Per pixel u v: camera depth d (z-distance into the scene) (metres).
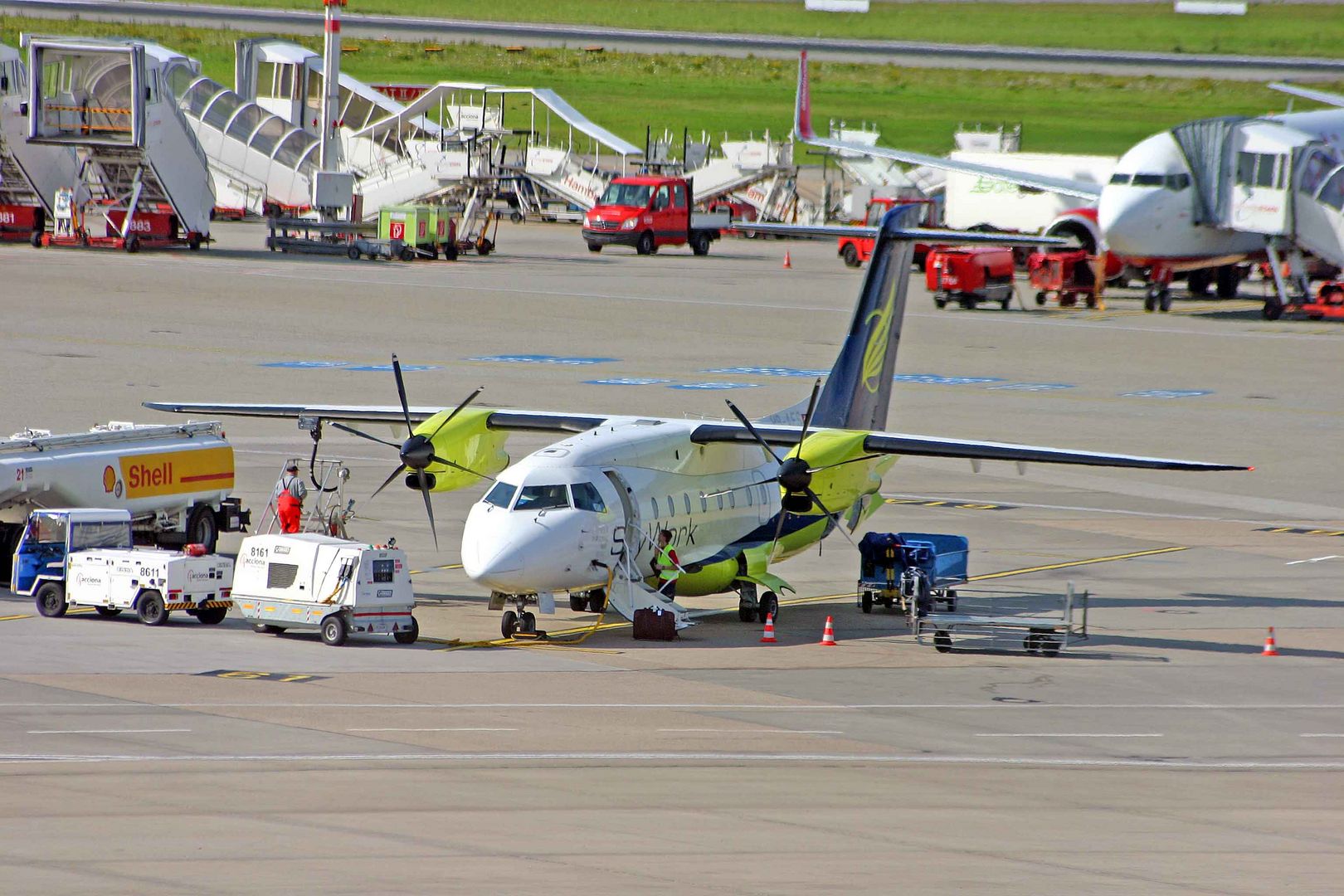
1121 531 138.12
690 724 78.31
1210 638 102.00
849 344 120.12
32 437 110.44
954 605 109.19
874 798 66.06
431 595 110.62
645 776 68.56
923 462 168.75
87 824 59.38
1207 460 168.38
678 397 197.12
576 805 63.72
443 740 73.62
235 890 52.47
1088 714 82.88
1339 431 187.50
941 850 59.00
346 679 85.56
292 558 95.88
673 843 58.88
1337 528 141.25
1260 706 85.50
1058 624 102.06
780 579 107.06
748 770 70.12
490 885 53.56
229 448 122.75
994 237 121.12
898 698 85.38
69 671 85.19
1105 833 62.00
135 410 177.12
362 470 153.38
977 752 74.94
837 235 121.12
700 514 104.88
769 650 97.25
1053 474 163.88
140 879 53.34
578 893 53.03
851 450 102.56
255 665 88.50
